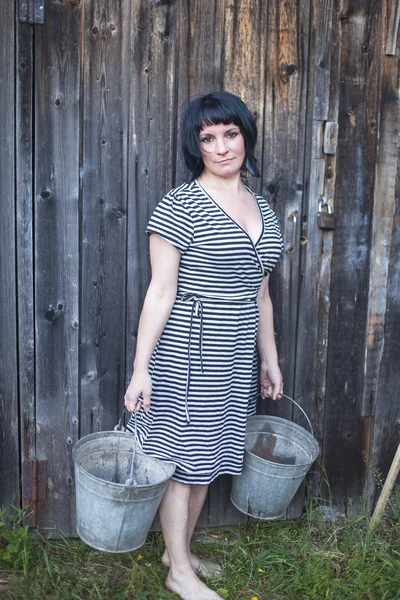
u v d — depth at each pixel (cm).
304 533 266
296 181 257
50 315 242
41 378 245
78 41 228
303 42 248
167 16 234
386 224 268
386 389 280
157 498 211
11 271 236
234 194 218
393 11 254
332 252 266
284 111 251
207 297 210
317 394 273
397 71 260
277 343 266
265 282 235
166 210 206
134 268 246
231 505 272
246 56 244
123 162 239
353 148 261
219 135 209
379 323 274
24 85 226
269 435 262
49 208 235
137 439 225
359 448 283
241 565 245
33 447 249
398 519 275
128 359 252
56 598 218
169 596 223
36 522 255
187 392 212
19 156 229
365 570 240
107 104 234
